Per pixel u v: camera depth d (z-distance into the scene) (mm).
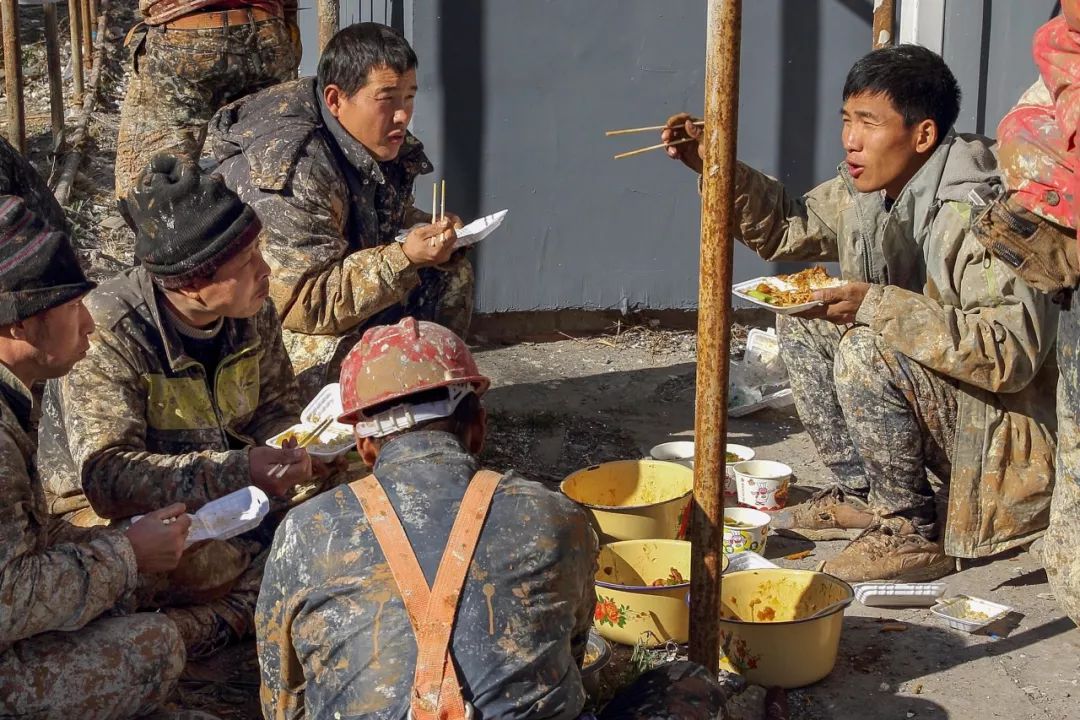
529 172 6148
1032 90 3455
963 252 3752
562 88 6082
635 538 3787
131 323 3299
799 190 6371
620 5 6043
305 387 4258
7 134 8977
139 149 5941
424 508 2324
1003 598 3859
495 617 2225
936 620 3730
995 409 3787
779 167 6336
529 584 2277
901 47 3857
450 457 2408
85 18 10469
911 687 3365
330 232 4270
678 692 2627
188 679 3297
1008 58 6242
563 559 2338
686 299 6445
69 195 7797
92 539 2730
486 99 6023
